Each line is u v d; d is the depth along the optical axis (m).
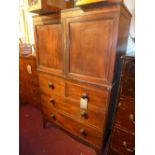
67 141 1.54
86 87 1.11
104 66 0.97
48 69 1.36
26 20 2.24
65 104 1.34
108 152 1.24
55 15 1.10
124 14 0.93
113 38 0.88
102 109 1.08
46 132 1.69
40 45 1.35
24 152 1.40
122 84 0.95
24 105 2.36
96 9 0.88
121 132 1.08
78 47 1.06
